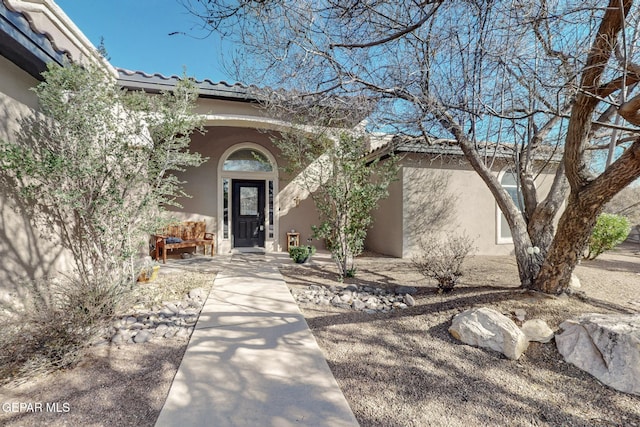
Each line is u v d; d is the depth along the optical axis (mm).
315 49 4219
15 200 3977
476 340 3416
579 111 3684
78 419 2295
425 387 2727
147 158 5055
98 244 4785
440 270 5273
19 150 3750
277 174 10180
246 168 10156
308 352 3283
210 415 2309
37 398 2520
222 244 9812
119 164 4695
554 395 2619
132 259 5102
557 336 3336
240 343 3463
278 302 4914
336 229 6641
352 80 4617
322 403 2467
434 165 9055
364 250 10781
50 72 3912
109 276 4547
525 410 2434
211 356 3164
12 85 4008
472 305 4289
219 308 4605
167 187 5410
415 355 3270
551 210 5102
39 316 3150
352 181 6430
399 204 8969
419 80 4969
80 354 3055
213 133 9711
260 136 10086
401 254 8859
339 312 4539
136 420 2291
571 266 4379
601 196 3684
